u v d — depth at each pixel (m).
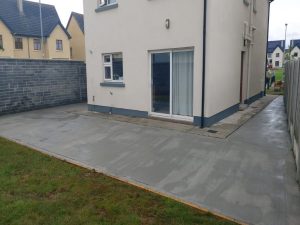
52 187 4.55
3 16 33.03
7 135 8.00
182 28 8.26
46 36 36.03
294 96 6.54
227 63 9.27
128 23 9.56
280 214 3.76
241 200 4.14
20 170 5.31
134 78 9.77
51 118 10.27
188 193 4.38
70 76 13.99
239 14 10.07
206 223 3.54
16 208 3.92
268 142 6.84
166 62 8.99
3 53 32.25
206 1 7.68
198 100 8.25
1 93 11.05
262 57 15.02
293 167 5.32
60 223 3.57
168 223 3.54
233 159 5.75
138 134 7.66
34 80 12.27
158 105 9.51
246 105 11.95
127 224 3.53
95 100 11.35
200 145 6.62
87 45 11.22
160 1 8.59
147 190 4.48
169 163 5.62
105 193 4.37
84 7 10.98
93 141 7.20
